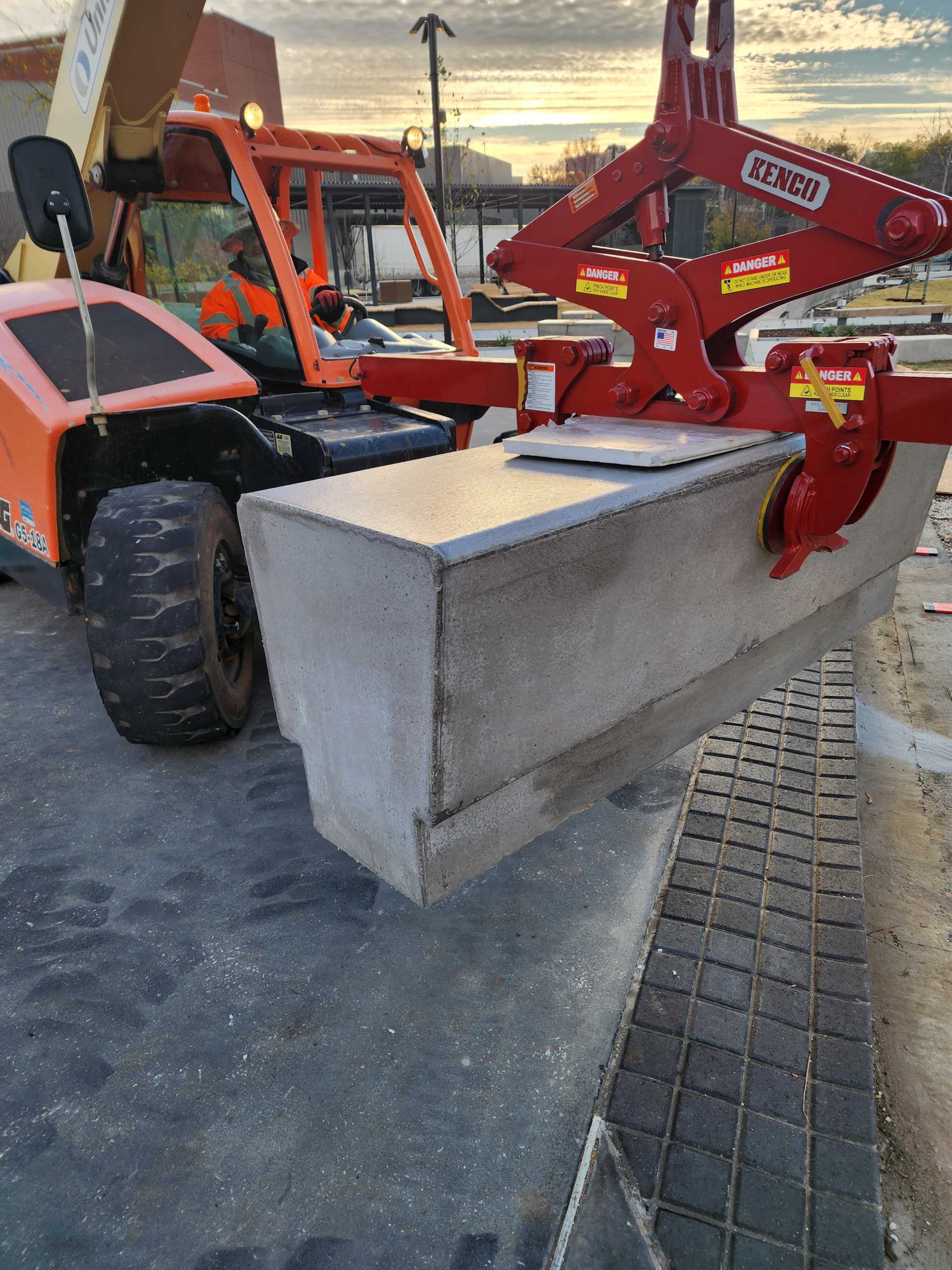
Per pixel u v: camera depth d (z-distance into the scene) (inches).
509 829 55.6
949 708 114.8
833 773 91.7
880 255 53.4
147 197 116.7
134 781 96.2
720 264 61.6
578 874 80.6
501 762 49.7
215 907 76.3
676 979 65.4
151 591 85.7
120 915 75.4
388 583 43.4
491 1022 64.0
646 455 55.2
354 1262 47.9
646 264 66.0
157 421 89.4
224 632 96.4
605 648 53.7
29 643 135.9
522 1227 49.9
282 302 113.0
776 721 102.1
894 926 77.1
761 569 66.2
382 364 96.5
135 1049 61.8
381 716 48.1
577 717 54.0
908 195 50.3
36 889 78.6
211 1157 53.9
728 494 59.0
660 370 68.0
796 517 61.2
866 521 79.4
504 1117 56.6
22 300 97.3
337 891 78.3
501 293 856.9
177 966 69.5
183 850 84.1
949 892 81.5
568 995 66.6
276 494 52.4
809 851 80.0
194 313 122.8
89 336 82.0
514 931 73.4
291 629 53.1
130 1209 50.8
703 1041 60.1
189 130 106.8
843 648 121.6
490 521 44.7
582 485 52.8
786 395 61.1
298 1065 60.4
